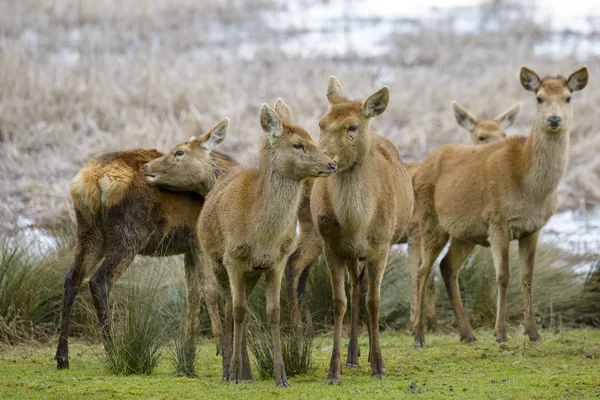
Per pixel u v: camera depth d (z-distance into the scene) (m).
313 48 72.00
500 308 27.48
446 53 69.94
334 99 23.39
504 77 62.41
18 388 20.70
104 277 24.86
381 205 22.30
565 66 65.06
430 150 50.53
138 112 52.69
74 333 28.69
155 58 65.19
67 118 51.72
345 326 30.11
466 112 38.16
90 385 20.97
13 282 27.97
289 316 28.47
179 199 26.36
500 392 20.45
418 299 28.25
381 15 86.00
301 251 28.84
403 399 19.69
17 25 73.62
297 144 20.67
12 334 27.05
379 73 65.38
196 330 26.19
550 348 26.14
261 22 81.38
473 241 28.62
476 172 28.25
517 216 27.14
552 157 26.61
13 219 36.31
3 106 50.97
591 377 21.98
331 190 22.02
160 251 26.12
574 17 84.00
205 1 85.31
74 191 24.95
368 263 22.61
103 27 75.38
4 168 44.97
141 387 20.80
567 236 40.03
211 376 22.73
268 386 21.09
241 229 20.98
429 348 26.94
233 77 61.38
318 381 21.98
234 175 22.66
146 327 23.39
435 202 29.20
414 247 31.08
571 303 31.59
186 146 26.34
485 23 81.25
